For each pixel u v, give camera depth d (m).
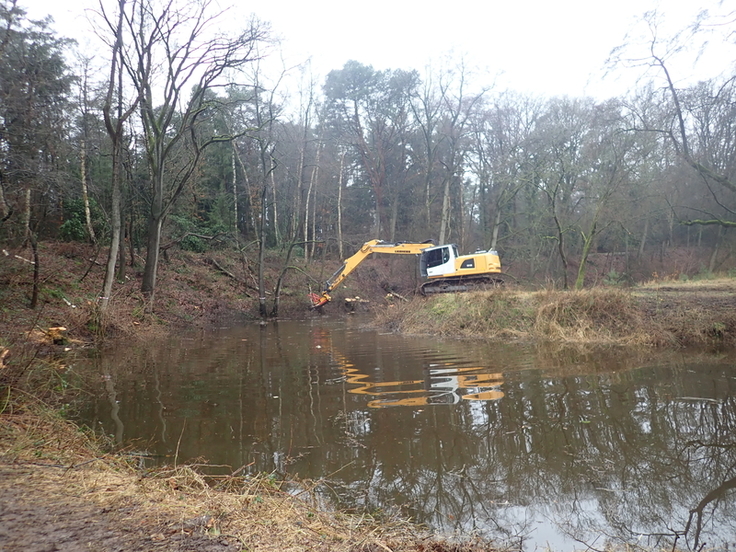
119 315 12.86
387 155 36.16
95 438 4.63
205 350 10.90
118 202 12.74
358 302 24.91
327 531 2.72
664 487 3.67
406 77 32.81
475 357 9.25
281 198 31.00
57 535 2.15
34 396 5.07
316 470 4.04
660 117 13.27
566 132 20.47
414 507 3.42
